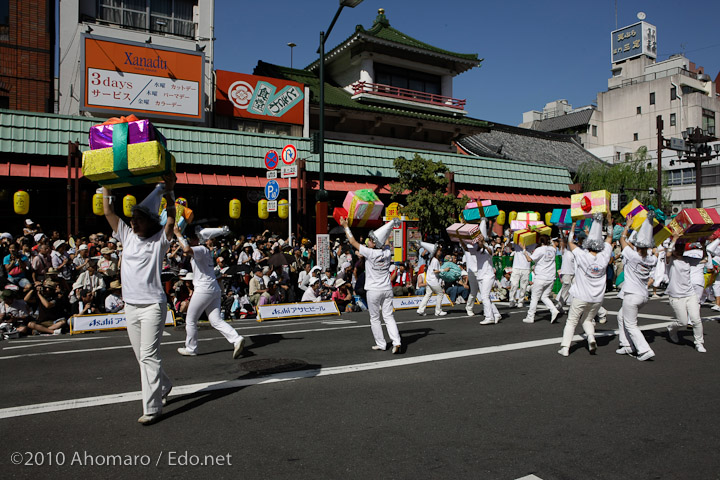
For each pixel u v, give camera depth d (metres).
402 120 25.88
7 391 5.49
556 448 4.05
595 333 9.12
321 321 11.25
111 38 17.27
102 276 10.79
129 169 4.53
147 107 17.88
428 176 19.91
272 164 16.55
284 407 4.98
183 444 4.09
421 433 4.33
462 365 6.69
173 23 20.52
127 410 4.88
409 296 13.85
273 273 12.95
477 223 11.50
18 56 17.55
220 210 18.77
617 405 5.12
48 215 16.20
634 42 59.62
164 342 8.47
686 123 51.38
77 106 18.33
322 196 15.52
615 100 56.34
